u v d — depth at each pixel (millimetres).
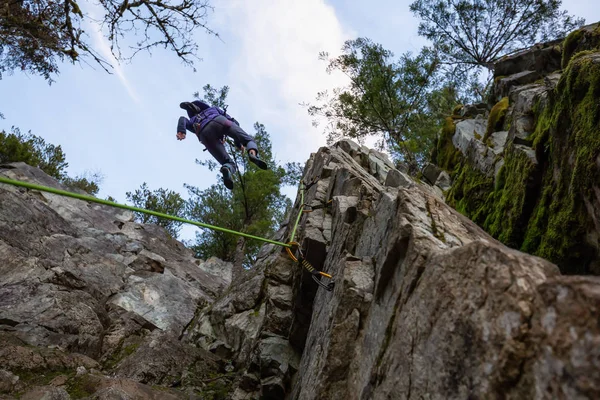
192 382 6512
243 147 6016
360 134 12633
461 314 2070
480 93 14102
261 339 5629
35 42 7055
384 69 12078
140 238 13461
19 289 7098
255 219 15586
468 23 13133
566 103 4406
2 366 5277
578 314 1527
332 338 3219
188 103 6379
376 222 3971
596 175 3705
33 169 12609
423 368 2207
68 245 9656
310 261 5223
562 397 1456
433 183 9109
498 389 1718
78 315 7090
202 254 16562
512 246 5051
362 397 2730
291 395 4781
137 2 6543
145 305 9344
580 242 3945
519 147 5562
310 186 7375
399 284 2838
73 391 5133
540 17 12555
